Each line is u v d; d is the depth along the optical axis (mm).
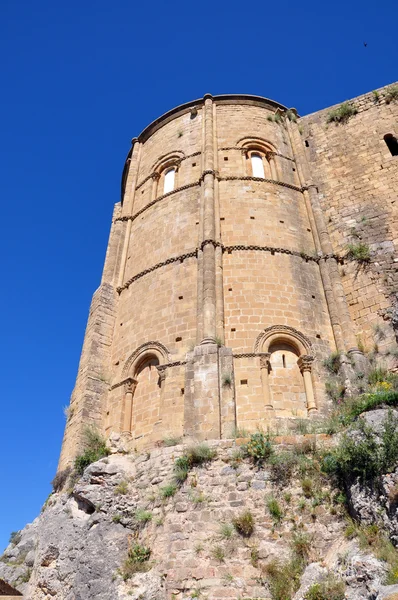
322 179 28781
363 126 30031
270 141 29375
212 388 18328
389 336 21547
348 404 18078
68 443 22219
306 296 22703
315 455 15586
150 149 31891
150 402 20875
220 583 13570
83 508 18234
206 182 25812
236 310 21438
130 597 13742
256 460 15836
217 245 23219
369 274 23797
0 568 26188
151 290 23938
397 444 13500
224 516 14836
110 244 28359
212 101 30797
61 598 16375
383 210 25812
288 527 14266
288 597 12602
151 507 16203
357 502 13539
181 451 17000
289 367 20562
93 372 23234
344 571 11578
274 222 24953
